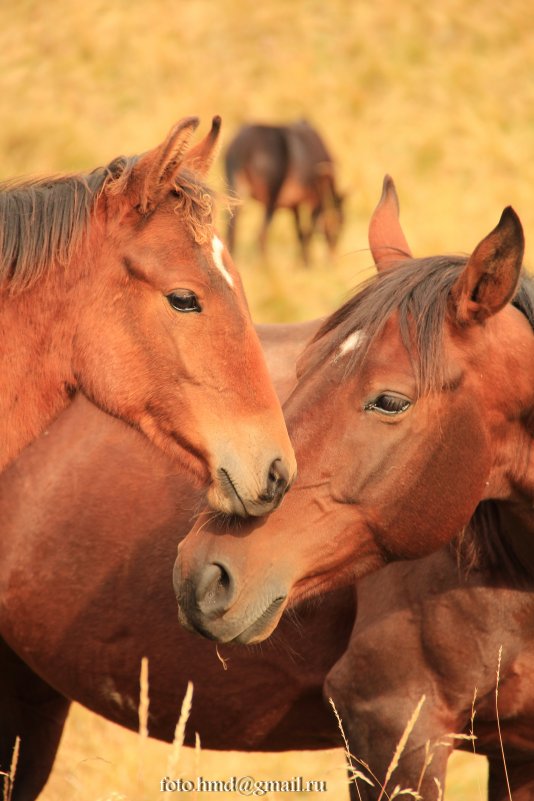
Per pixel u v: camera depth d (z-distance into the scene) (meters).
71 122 22.53
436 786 5.16
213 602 4.85
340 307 5.23
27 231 5.65
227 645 5.86
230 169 20.09
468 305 4.90
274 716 5.98
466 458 4.93
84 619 6.27
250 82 25.42
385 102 24.41
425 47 26.56
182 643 6.01
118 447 6.44
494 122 23.61
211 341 5.30
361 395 4.89
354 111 24.17
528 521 5.14
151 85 24.83
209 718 6.12
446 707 5.25
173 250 5.39
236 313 5.33
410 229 18.88
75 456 6.51
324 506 4.95
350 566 5.11
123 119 23.50
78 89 24.58
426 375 4.82
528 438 5.12
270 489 4.92
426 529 4.98
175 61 25.62
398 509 4.94
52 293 5.67
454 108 24.03
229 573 4.83
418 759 5.18
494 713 5.28
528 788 5.75
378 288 5.09
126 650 6.18
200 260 5.37
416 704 5.24
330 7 27.98
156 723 6.37
